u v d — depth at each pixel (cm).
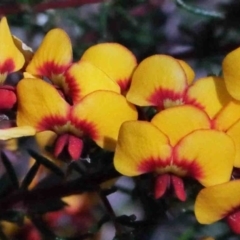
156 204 17
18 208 18
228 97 16
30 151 18
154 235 20
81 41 24
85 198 21
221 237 20
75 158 16
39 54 16
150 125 16
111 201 24
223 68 16
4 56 16
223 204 16
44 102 16
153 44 24
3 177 19
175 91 16
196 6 23
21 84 16
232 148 16
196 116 16
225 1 24
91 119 16
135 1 23
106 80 16
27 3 22
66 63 16
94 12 24
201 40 23
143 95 16
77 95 16
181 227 20
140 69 16
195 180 16
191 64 24
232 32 23
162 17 24
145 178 17
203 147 16
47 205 18
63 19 24
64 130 16
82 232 21
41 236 20
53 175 19
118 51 17
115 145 16
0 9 22
